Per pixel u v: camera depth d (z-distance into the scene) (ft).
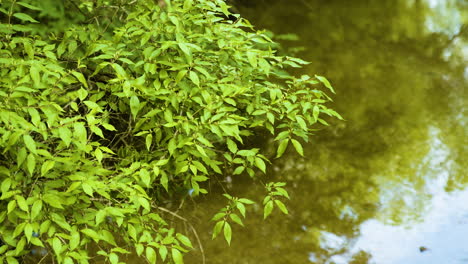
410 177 13.89
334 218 12.53
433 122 16.35
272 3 26.07
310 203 13.03
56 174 7.62
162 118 9.05
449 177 13.84
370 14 25.85
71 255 6.80
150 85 8.94
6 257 6.91
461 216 12.37
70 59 10.46
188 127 8.21
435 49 21.71
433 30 23.76
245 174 14.02
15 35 11.16
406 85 18.71
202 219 12.40
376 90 18.37
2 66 8.11
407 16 25.62
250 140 15.29
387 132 15.90
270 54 9.32
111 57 8.29
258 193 13.37
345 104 17.48
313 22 24.58
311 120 9.38
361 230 12.10
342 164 14.49
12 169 7.31
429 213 12.55
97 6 11.66
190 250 11.43
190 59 8.32
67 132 6.67
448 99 17.69
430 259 11.10
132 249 11.28
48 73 7.50
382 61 20.65
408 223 12.26
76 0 11.67
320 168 14.34
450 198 13.03
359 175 14.05
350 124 16.37
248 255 11.39
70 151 8.20
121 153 10.84
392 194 13.28
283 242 11.78
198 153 8.44
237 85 9.55
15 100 7.50
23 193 8.14
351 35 23.27
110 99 10.41
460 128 15.97
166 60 8.93
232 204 8.74
